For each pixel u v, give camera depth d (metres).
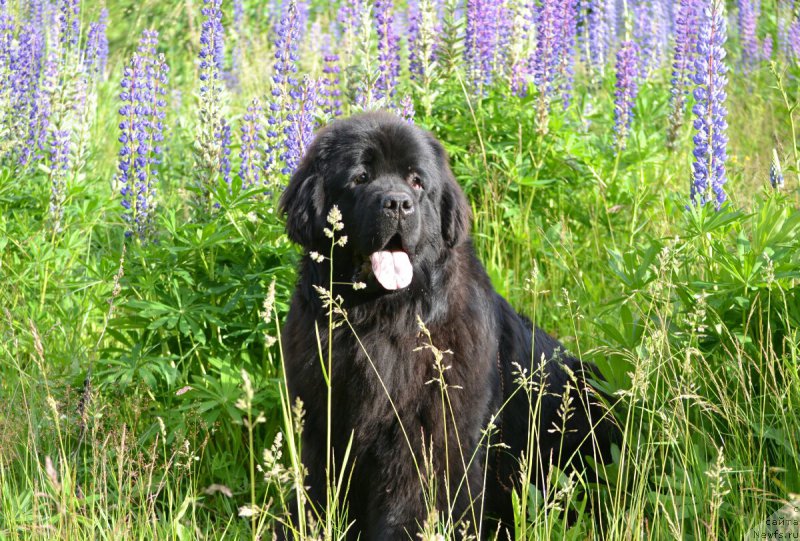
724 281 4.01
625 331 4.07
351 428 3.54
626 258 4.30
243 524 3.95
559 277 5.91
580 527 3.82
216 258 4.74
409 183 3.70
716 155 4.70
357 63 7.95
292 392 3.68
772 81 9.24
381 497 3.56
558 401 4.16
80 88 6.37
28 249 5.83
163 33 11.14
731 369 3.91
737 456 3.57
